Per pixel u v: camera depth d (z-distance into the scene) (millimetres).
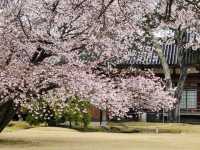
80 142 15828
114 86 15867
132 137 18828
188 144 15664
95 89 14680
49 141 16188
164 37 28391
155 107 17125
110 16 14734
